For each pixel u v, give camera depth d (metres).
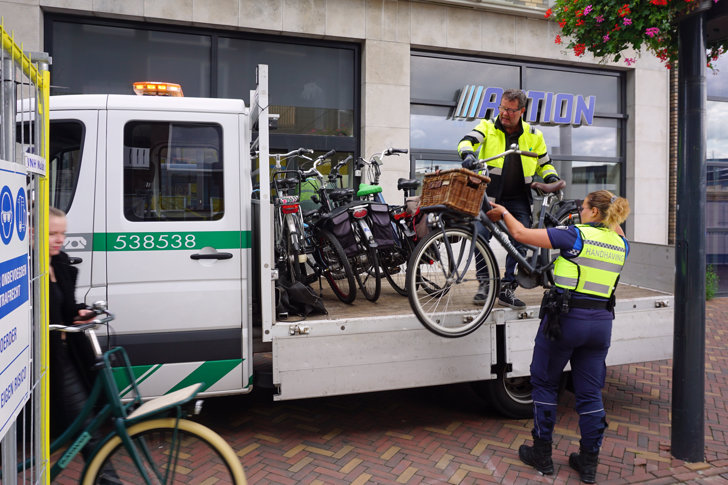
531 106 9.12
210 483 2.32
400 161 8.35
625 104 9.80
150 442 2.31
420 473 3.35
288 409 4.41
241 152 3.51
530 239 3.23
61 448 2.42
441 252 3.70
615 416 4.35
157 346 3.32
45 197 2.19
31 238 2.13
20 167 1.88
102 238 3.29
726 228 10.28
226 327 3.44
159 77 7.49
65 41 7.10
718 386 5.04
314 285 5.04
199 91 7.68
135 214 3.34
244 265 3.49
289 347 3.42
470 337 3.82
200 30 7.61
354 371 3.54
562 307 3.18
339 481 3.24
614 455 3.62
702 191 3.46
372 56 8.19
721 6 3.33
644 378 5.33
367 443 3.77
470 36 8.67
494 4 8.62
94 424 2.38
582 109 9.37
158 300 3.33
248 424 4.09
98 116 3.34
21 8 6.70
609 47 3.47
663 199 9.86
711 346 6.44
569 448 3.73
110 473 2.31
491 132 4.36
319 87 8.23
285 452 3.62
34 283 2.11
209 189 3.46
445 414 4.33
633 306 4.23
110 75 7.29
